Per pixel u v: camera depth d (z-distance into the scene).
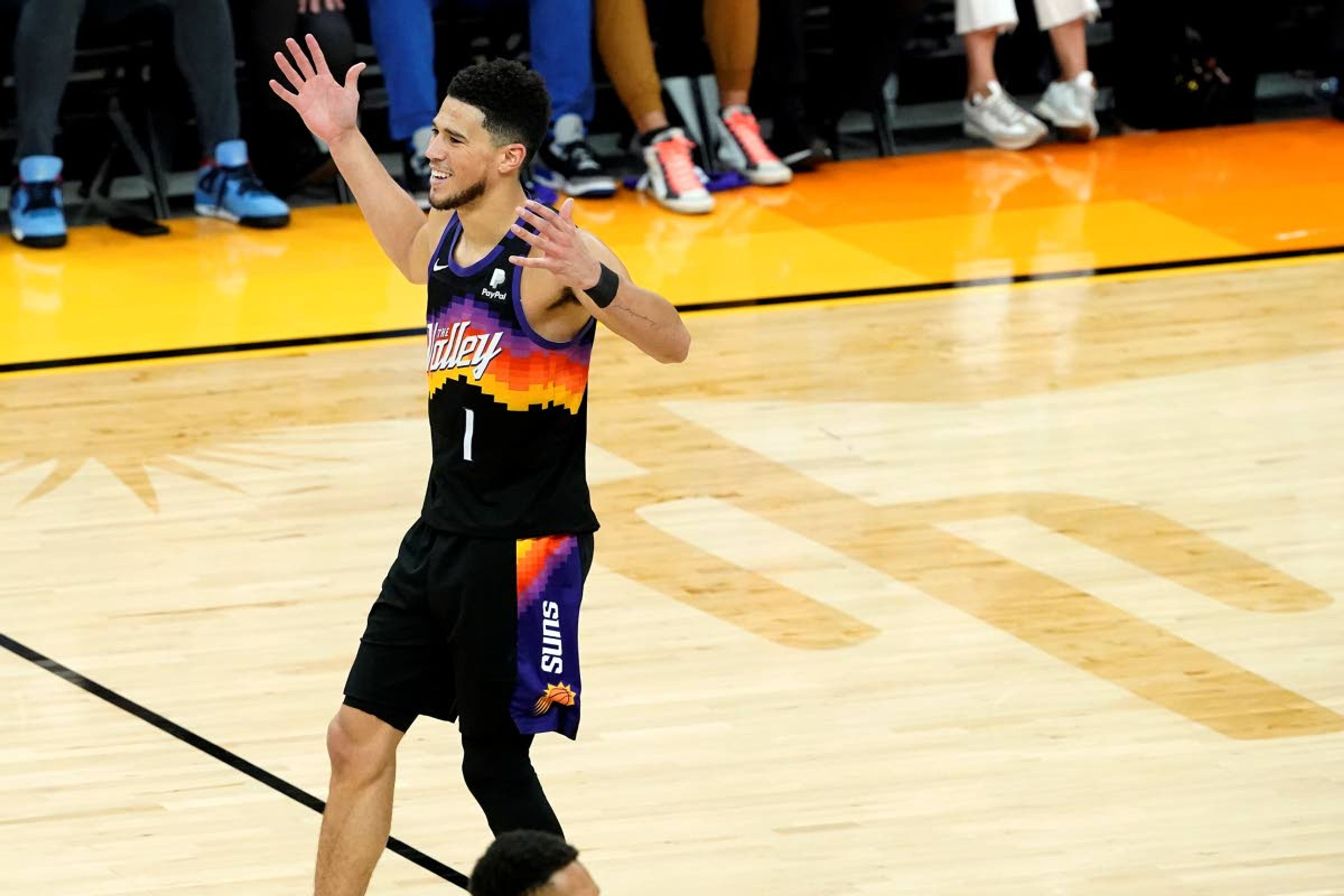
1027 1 29.91
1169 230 24.81
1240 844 11.90
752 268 23.78
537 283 9.89
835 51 28.30
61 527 16.92
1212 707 13.66
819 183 27.55
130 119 26.28
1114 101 30.08
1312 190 26.20
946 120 30.81
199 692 14.10
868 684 14.10
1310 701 13.70
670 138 26.28
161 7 25.19
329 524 16.95
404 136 25.81
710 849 11.98
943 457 18.23
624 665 14.41
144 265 23.97
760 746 13.25
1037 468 17.95
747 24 26.78
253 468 18.11
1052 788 12.62
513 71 9.94
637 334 9.81
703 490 17.59
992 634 14.84
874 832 12.15
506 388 9.99
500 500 10.12
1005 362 20.62
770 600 15.47
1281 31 31.08
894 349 21.08
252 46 25.58
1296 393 19.58
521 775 10.26
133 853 12.01
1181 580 15.68
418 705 10.34
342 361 20.83
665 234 25.14
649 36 26.59
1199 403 19.39
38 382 20.17
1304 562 15.96
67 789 12.77
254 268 23.91
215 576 15.99
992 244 24.52
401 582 10.33
